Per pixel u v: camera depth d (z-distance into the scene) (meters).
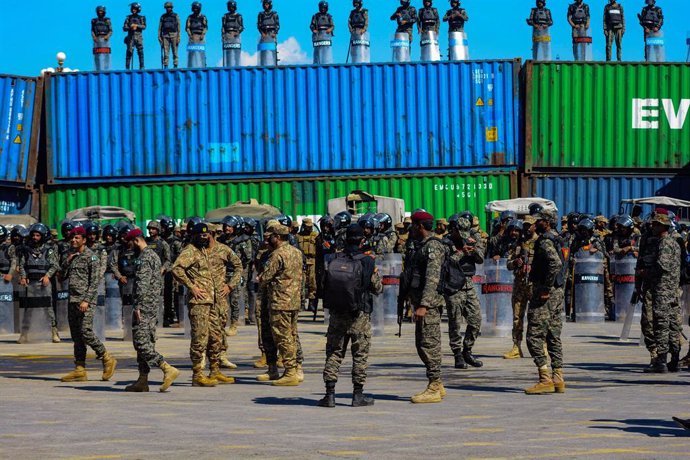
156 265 15.10
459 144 42.22
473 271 17.81
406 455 9.53
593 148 42.41
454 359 19.44
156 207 42.84
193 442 10.34
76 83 43.19
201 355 15.80
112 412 12.72
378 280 13.42
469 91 42.22
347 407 13.16
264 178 42.59
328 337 13.23
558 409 12.74
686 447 9.95
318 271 28.33
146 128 42.97
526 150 42.03
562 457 9.40
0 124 42.47
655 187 42.78
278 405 13.41
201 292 15.75
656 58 52.62
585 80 42.31
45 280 24.33
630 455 9.50
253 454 9.62
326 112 42.47
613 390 14.76
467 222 17.78
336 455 9.55
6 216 35.22
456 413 12.48
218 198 42.66
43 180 44.47
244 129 42.69
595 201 42.62
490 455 9.52
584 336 23.92
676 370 17.08
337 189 42.22
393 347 22.06
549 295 14.34
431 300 13.30
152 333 15.05
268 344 16.39
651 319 16.95
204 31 51.25
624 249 28.17
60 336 26.45
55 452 9.74
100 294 24.03
